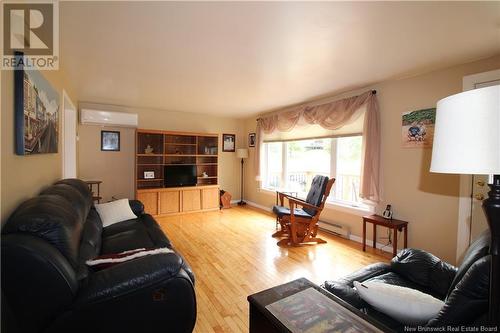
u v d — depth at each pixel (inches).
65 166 138.8
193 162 222.4
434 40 83.0
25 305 39.8
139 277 48.2
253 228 164.1
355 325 37.5
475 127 29.6
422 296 44.4
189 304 52.6
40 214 45.1
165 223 174.6
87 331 44.2
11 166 50.4
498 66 93.0
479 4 63.1
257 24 74.7
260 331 43.3
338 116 145.1
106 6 65.5
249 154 244.7
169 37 83.2
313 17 70.5
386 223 115.6
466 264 45.3
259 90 145.7
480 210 97.1
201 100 173.3
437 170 33.8
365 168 129.2
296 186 193.3
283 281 94.9
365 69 110.3
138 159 198.5
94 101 178.1
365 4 64.0
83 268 50.5
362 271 68.2
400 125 120.9
